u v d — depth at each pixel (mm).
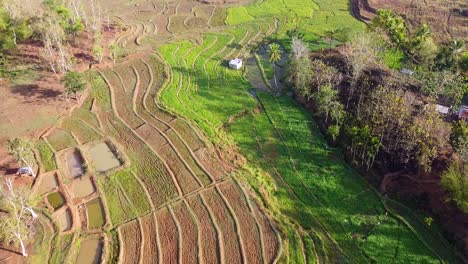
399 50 93000
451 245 52844
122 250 51438
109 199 58688
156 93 82625
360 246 53281
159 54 97562
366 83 75875
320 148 69125
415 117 65562
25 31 87688
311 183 62750
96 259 50656
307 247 52750
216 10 125812
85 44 96812
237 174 63656
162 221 55594
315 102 77938
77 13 100312
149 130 72438
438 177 59344
